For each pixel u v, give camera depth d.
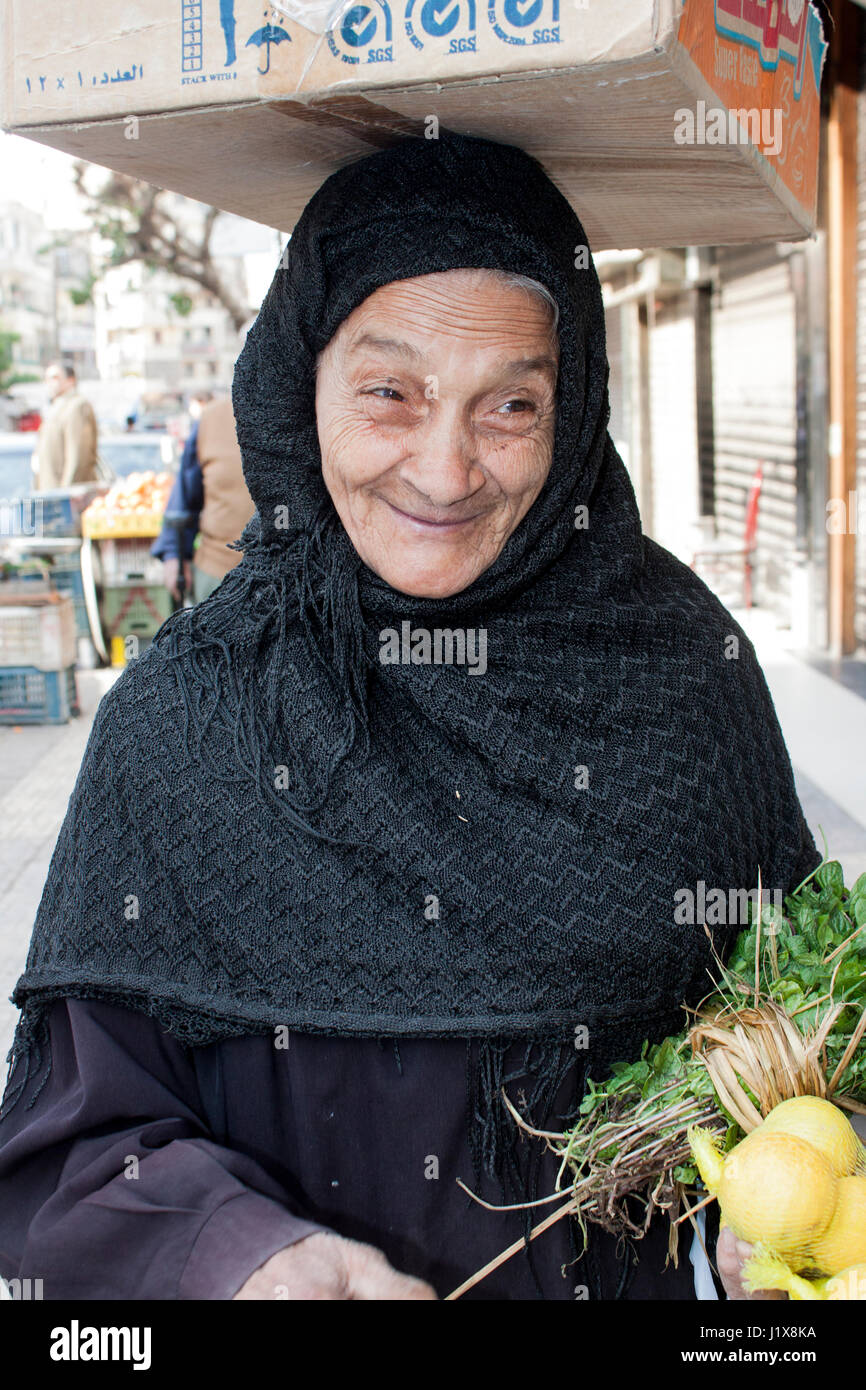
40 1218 1.24
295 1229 1.17
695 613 1.60
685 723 1.49
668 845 1.42
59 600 7.68
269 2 1.06
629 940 1.38
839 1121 1.17
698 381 11.24
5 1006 3.95
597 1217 1.31
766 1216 1.10
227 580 1.52
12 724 7.68
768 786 1.59
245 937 1.36
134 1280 1.18
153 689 1.44
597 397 1.41
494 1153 1.34
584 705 1.45
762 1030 1.25
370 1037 1.33
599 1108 1.34
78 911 1.39
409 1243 1.36
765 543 9.69
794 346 8.68
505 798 1.41
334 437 1.31
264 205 1.54
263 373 1.39
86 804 1.43
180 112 1.12
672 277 11.01
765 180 1.37
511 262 1.23
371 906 1.36
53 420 10.01
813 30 1.47
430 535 1.32
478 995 1.35
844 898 1.54
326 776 1.37
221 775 1.38
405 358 1.25
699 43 1.05
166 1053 1.38
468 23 1.01
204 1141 1.28
